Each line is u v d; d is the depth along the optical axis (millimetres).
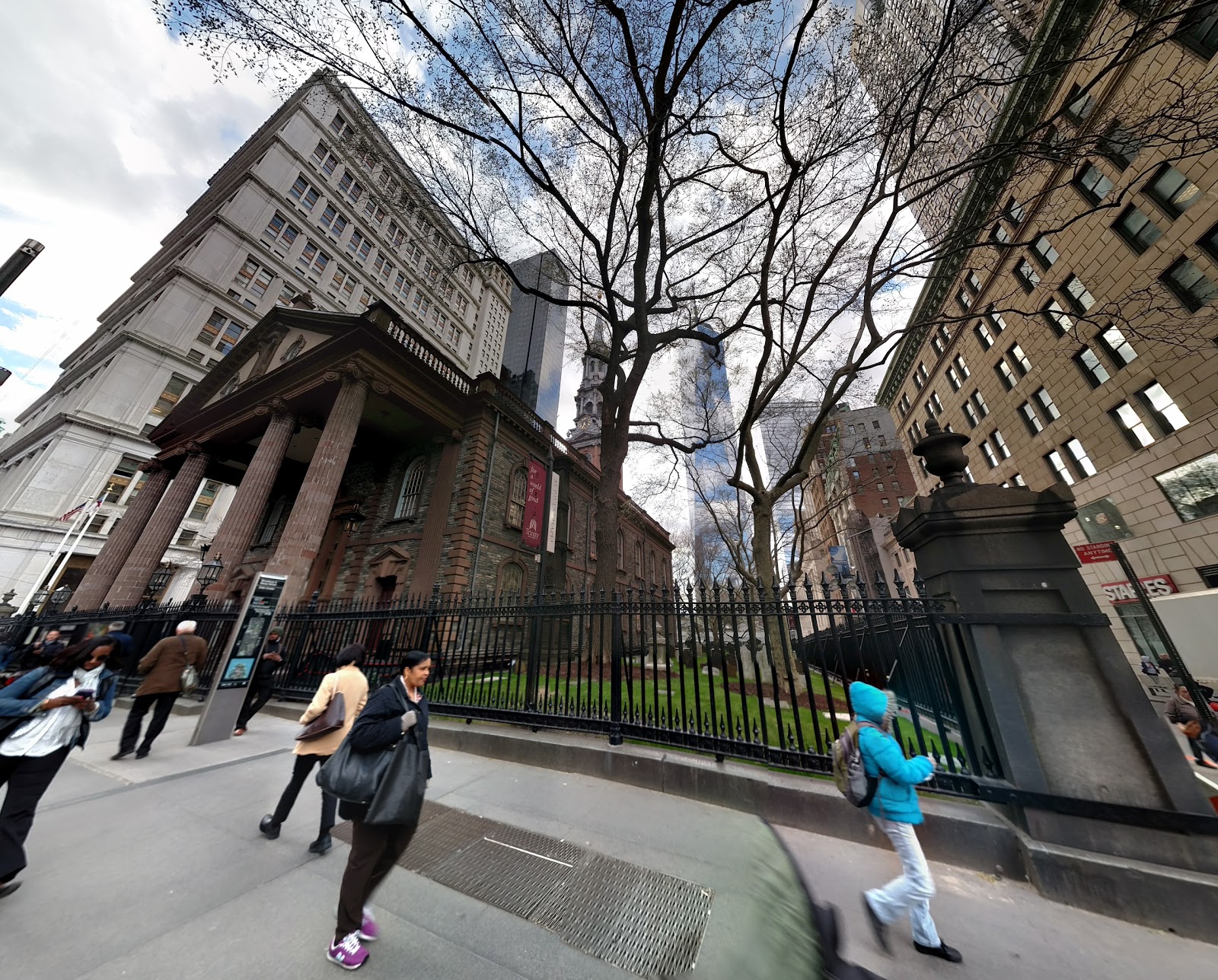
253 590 7230
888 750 2738
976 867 3416
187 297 34156
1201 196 12820
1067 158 8281
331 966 2256
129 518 21016
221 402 18938
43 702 2979
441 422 17125
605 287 13086
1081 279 16281
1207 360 13195
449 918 2713
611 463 13602
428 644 7379
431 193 11578
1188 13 6535
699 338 15195
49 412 42781
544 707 6020
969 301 22625
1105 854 3170
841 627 6238
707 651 5062
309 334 18281
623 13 8719
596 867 3287
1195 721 7395
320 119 39875
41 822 3740
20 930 2410
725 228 13609
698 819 4051
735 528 25656
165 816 3961
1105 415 16328
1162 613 11609
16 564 29203
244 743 6480
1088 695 3590
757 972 1767
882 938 2627
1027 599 3918
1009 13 12133
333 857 3393
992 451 22891
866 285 11570
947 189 15359
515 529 18062
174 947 2334
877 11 9195
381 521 18344
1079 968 2428
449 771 5348
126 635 5203
